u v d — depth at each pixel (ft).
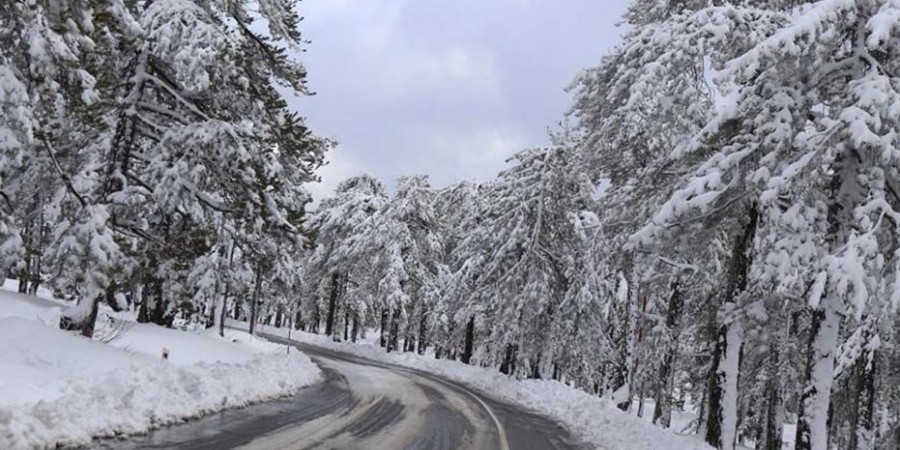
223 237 76.43
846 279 32.17
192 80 45.75
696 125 45.73
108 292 51.24
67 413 25.61
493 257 98.27
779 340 70.69
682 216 43.80
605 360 102.01
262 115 56.34
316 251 171.73
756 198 42.32
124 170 51.03
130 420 28.14
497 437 42.42
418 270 151.23
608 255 65.98
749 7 41.78
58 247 42.39
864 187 38.60
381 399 53.98
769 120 38.55
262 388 46.24
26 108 32.96
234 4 55.42
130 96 50.29
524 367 104.47
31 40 33.22
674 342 70.28
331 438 32.48
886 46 37.55
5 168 32.83
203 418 33.32
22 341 35.22
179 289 64.23
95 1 38.47
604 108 56.44
